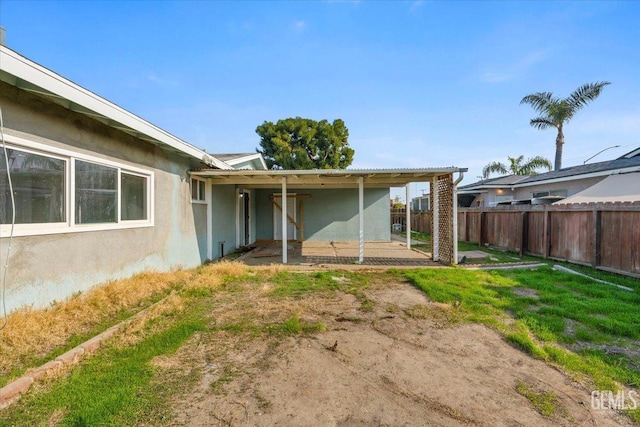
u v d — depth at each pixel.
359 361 3.22
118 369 2.90
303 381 2.83
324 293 5.69
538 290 5.72
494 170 29.73
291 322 4.15
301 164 26.42
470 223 13.36
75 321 3.90
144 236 6.30
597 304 4.75
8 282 3.64
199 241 8.85
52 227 4.24
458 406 2.50
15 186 3.77
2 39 3.95
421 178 9.81
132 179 6.01
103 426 2.18
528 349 3.45
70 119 4.49
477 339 3.76
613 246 7.09
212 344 3.56
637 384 2.78
